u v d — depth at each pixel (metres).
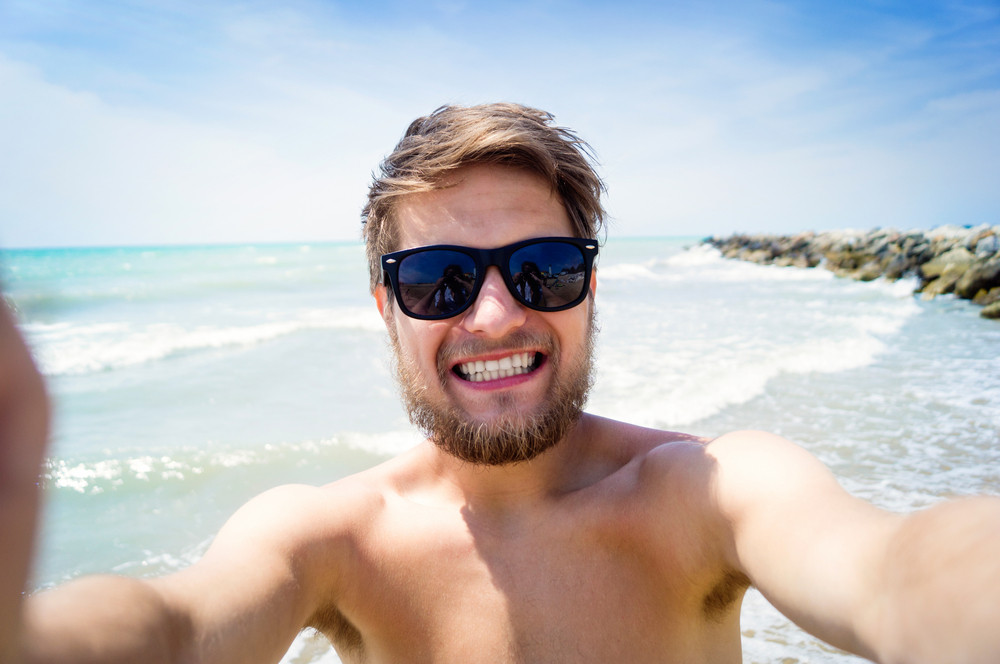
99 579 0.25
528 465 0.40
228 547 0.33
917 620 0.21
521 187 0.42
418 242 0.42
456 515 0.40
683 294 5.14
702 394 1.72
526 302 0.41
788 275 7.64
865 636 0.23
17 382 0.11
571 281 0.42
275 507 0.37
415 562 0.38
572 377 0.42
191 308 4.46
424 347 0.41
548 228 0.42
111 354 2.51
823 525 0.28
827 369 2.11
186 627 0.27
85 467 1.25
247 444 1.40
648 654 0.36
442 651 0.36
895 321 3.41
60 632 0.20
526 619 0.37
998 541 0.20
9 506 0.11
